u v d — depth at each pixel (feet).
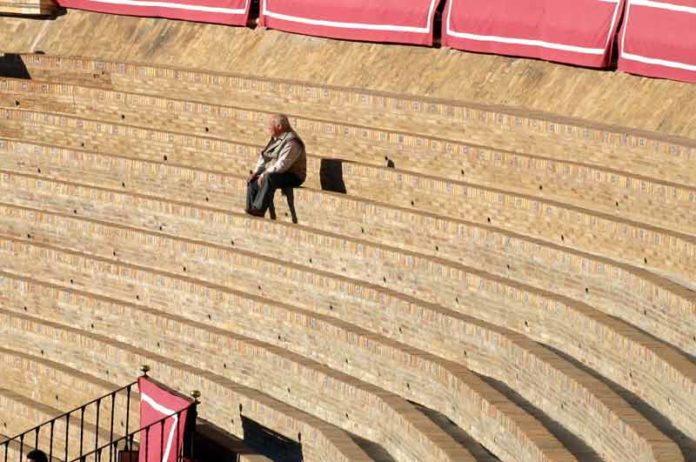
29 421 211.41
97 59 263.70
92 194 228.84
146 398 180.45
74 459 198.59
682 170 181.27
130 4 281.54
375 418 172.65
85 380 207.82
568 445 144.46
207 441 184.85
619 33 212.43
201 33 271.49
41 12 290.15
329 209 204.54
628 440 133.59
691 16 202.90
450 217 195.52
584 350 160.76
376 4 243.81
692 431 134.31
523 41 224.33
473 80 228.22
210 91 247.50
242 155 224.94
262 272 202.69
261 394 190.49
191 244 211.82
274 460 182.19
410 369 175.83
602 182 183.42
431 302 185.26
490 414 154.10
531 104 219.00
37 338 218.38
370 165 209.36
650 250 168.25
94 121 244.42
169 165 225.56
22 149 244.42
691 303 147.84
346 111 228.43
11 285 225.35
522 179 194.70
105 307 214.28
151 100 245.65
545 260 174.91
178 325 204.54
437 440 154.20
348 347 185.26
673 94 203.72
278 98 237.86
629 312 161.79
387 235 197.16
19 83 260.21
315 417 181.78
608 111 208.54
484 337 170.81
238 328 201.36
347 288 191.11
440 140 206.18
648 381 145.89
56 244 228.84
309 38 256.32
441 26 237.45
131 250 219.61
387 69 240.53
